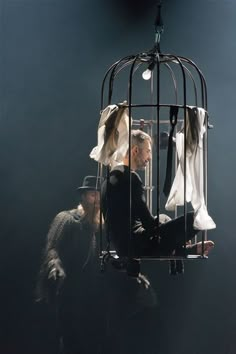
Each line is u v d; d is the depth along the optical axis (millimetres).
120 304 9227
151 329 10195
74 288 9070
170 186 6242
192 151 6422
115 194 6543
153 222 6461
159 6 6617
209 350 10750
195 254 6645
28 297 10781
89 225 9031
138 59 6594
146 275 10680
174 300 10727
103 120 6590
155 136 7359
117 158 6605
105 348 9312
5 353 10789
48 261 8938
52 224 9070
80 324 9195
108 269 9172
